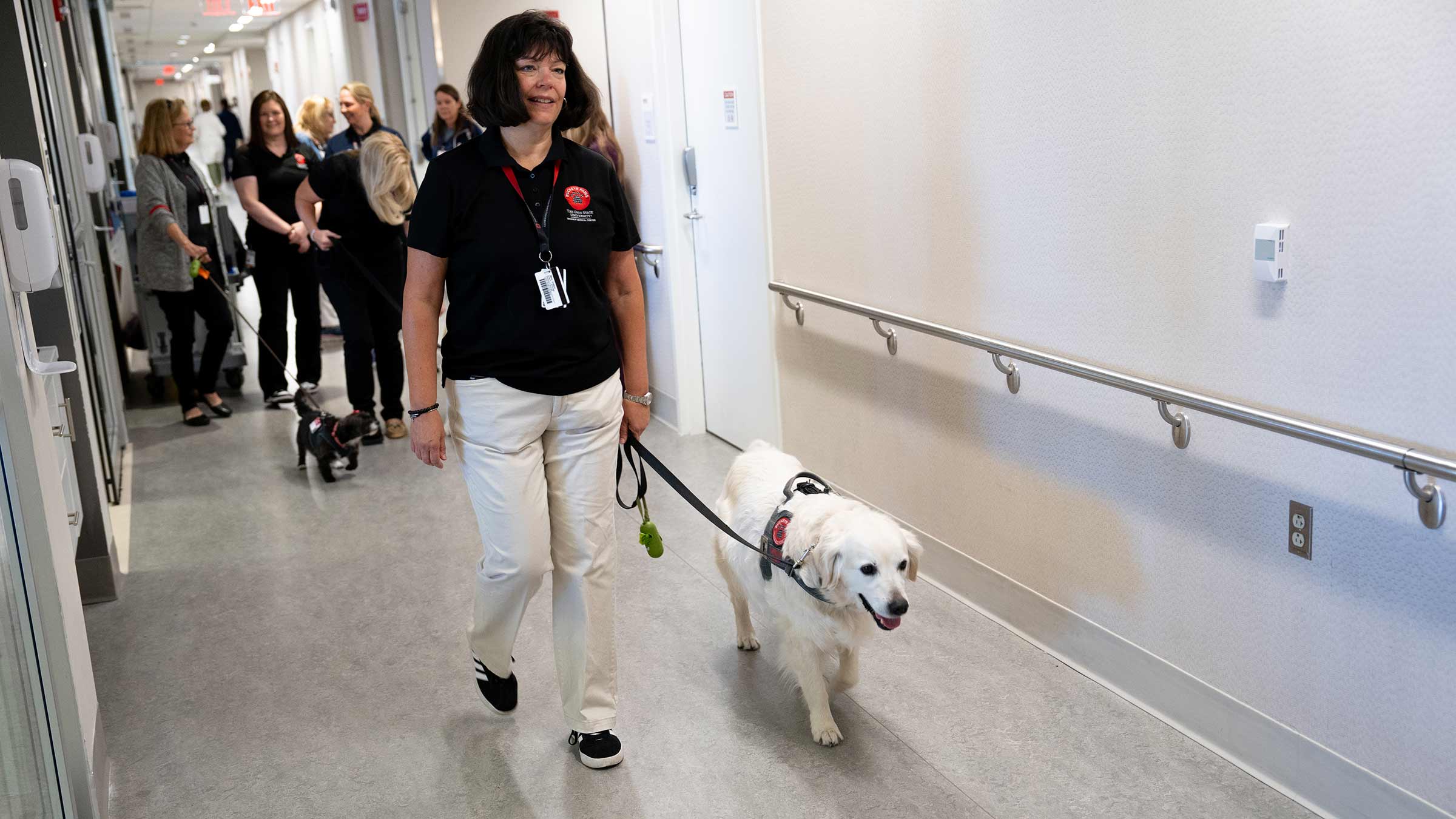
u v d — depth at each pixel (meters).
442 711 2.92
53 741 2.14
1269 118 2.15
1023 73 2.79
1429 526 1.99
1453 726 2.03
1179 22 2.32
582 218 2.36
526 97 2.23
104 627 3.51
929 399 3.44
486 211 2.29
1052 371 2.89
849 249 3.71
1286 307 2.19
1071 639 2.99
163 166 5.73
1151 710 2.75
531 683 3.04
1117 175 2.55
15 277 2.19
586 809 2.46
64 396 3.27
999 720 2.75
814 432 4.20
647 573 3.72
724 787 2.53
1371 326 2.03
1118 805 2.39
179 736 2.84
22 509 2.10
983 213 3.03
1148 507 2.65
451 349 2.37
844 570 2.41
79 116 5.66
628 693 2.95
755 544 2.72
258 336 5.95
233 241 6.88
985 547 3.29
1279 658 2.37
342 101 6.24
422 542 4.16
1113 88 2.52
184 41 18.25
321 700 3.01
